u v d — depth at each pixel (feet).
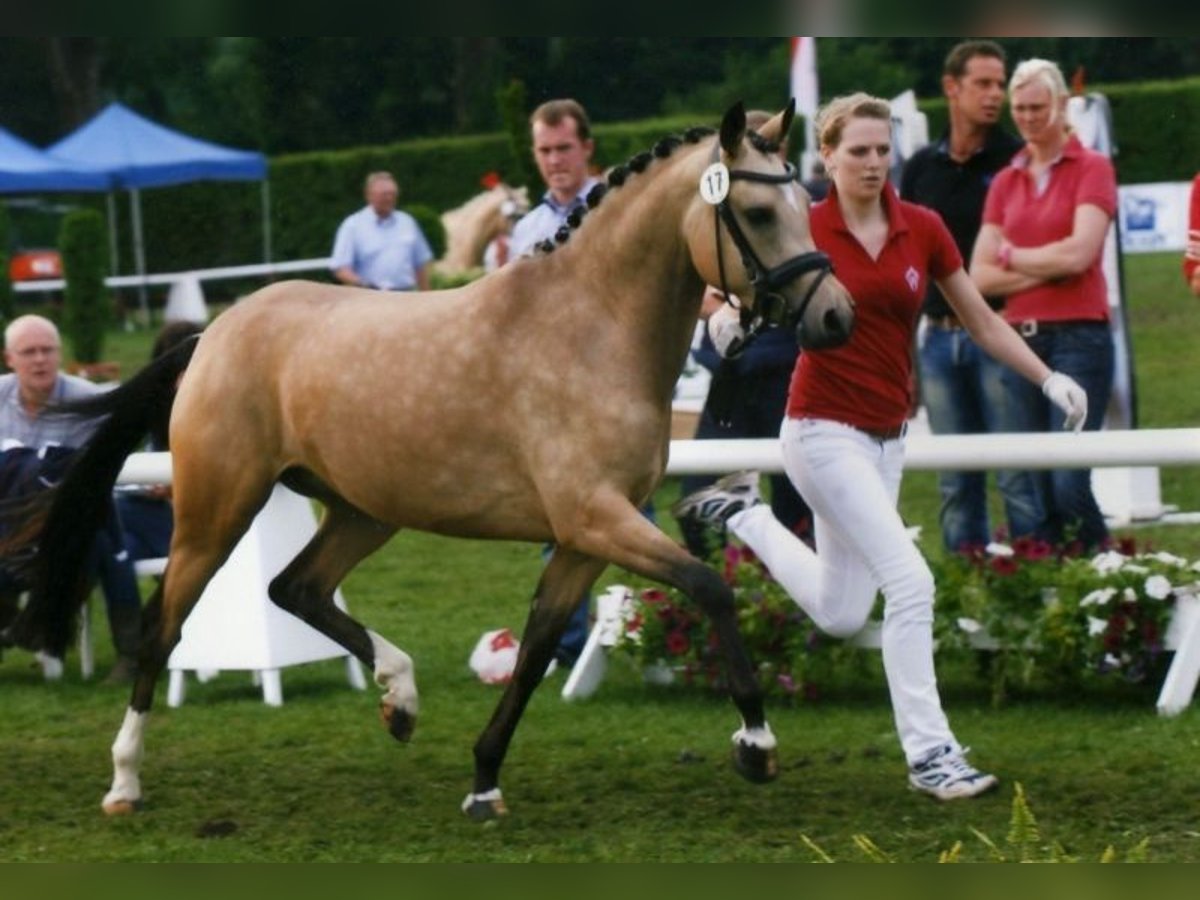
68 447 40.34
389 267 76.07
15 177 129.08
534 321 29.09
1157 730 33.99
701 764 33.24
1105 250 50.62
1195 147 137.28
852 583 32.71
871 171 29.68
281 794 32.24
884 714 36.60
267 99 179.22
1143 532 55.26
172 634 31.89
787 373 41.27
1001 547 36.83
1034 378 31.27
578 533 28.53
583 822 29.68
